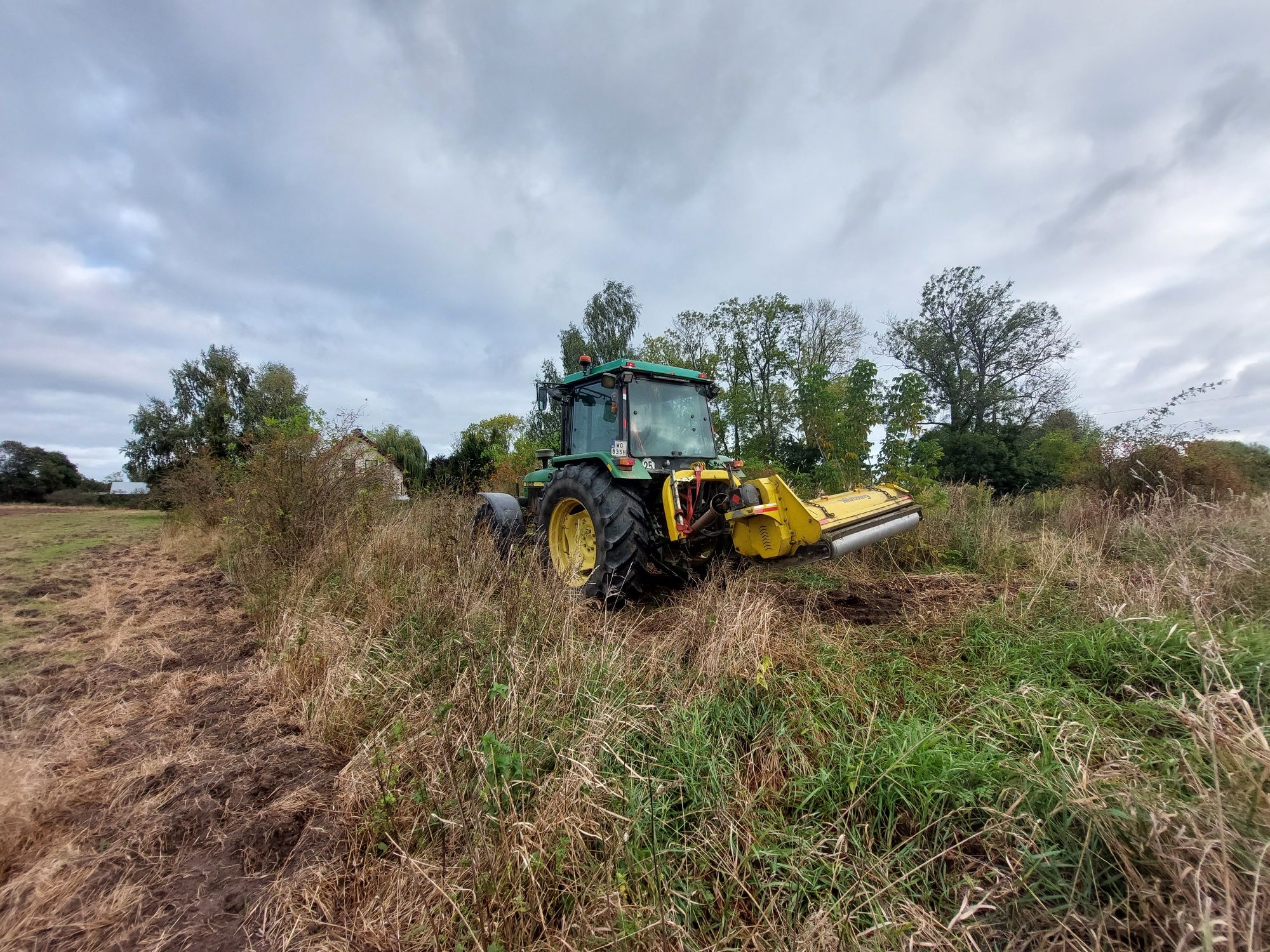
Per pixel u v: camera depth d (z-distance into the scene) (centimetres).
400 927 141
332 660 287
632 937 129
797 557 353
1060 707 220
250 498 551
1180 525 493
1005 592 381
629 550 408
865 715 218
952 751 186
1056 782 164
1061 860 145
